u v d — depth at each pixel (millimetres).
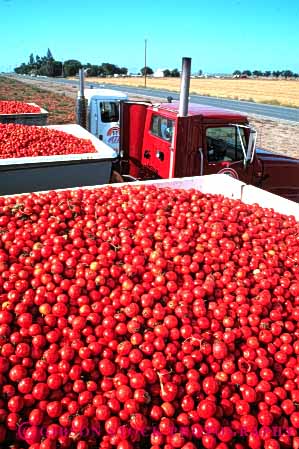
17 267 3592
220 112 7699
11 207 4621
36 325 3092
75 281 3523
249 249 4512
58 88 61125
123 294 3422
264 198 6184
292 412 3055
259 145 20188
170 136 7738
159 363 2994
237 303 3609
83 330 3178
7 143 7797
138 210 4848
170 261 3939
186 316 3346
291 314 3738
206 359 3174
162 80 95125
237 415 2992
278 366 3314
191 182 6551
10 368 2920
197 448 2861
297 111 38406
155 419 2838
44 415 2760
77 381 2904
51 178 7152
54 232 4211
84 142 8789
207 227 4590
